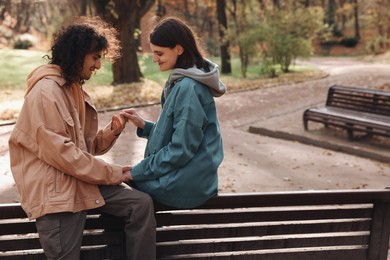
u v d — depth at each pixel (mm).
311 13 18875
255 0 18859
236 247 2627
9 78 14242
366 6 38438
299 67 23047
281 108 11188
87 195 2152
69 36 2131
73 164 2049
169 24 2262
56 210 2055
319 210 2697
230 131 8867
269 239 2666
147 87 13617
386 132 7930
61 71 2154
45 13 29031
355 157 7480
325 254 2779
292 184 5871
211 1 34094
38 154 2078
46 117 2051
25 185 2109
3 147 6855
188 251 2586
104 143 2549
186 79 2232
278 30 18500
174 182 2246
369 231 2812
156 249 2549
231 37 18453
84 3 23859
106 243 2463
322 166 6805
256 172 6289
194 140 2201
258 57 18359
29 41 26453
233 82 16016
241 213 2578
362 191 2691
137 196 2236
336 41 43125
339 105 9102
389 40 33781
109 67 16859
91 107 2375
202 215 2539
